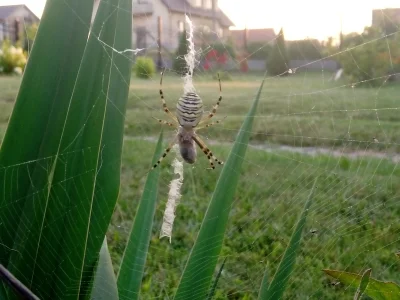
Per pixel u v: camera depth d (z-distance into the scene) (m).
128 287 0.06
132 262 0.06
